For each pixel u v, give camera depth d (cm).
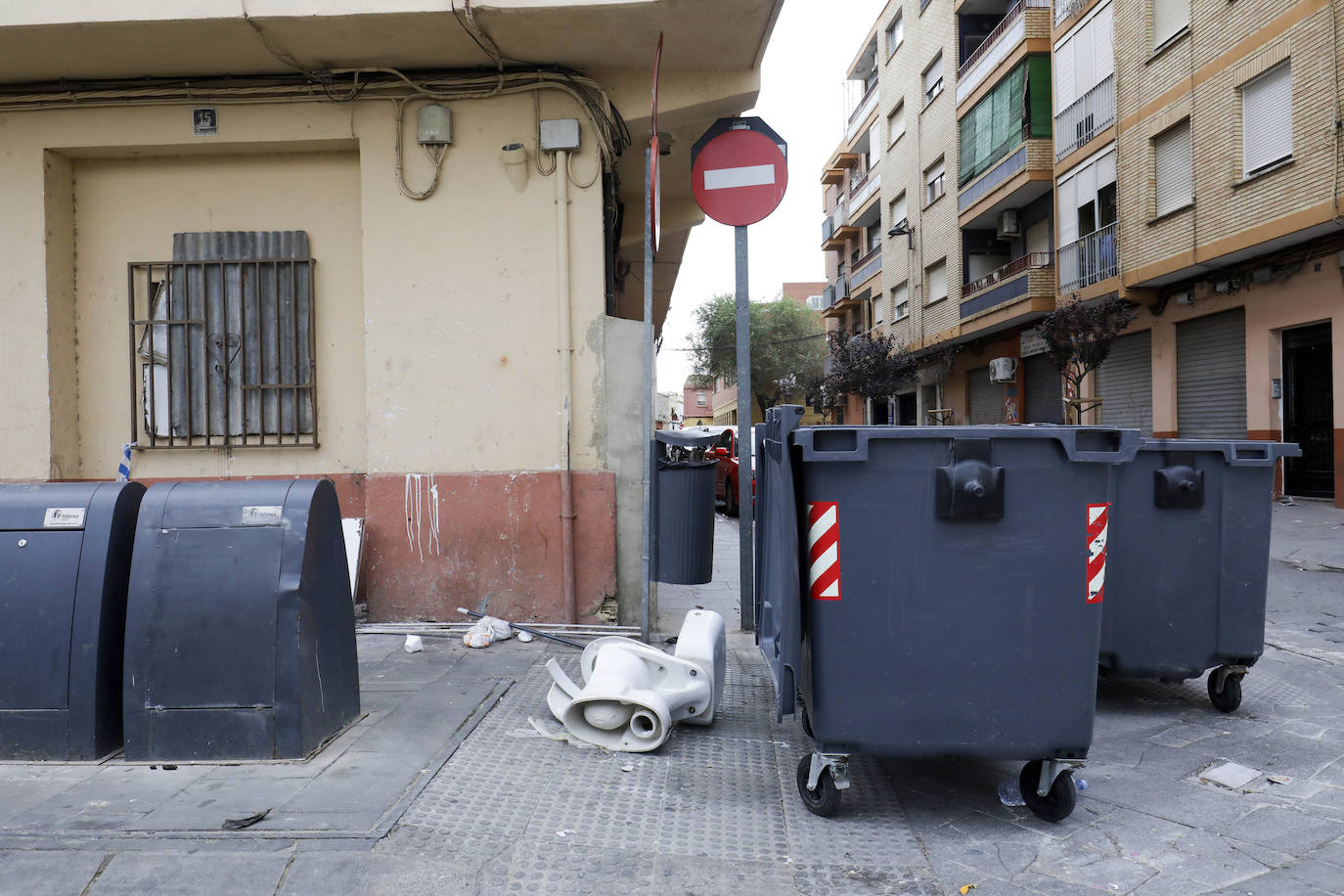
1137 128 1728
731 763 352
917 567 292
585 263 584
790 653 300
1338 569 893
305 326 609
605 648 389
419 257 580
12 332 586
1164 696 462
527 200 583
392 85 574
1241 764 357
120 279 615
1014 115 2217
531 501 574
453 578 575
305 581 345
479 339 581
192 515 345
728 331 4875
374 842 266
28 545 348
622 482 586
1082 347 1747
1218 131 1488
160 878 245
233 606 338
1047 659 290
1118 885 256
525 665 488
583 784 325
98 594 342
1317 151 1285
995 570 290
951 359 2798
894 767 356
